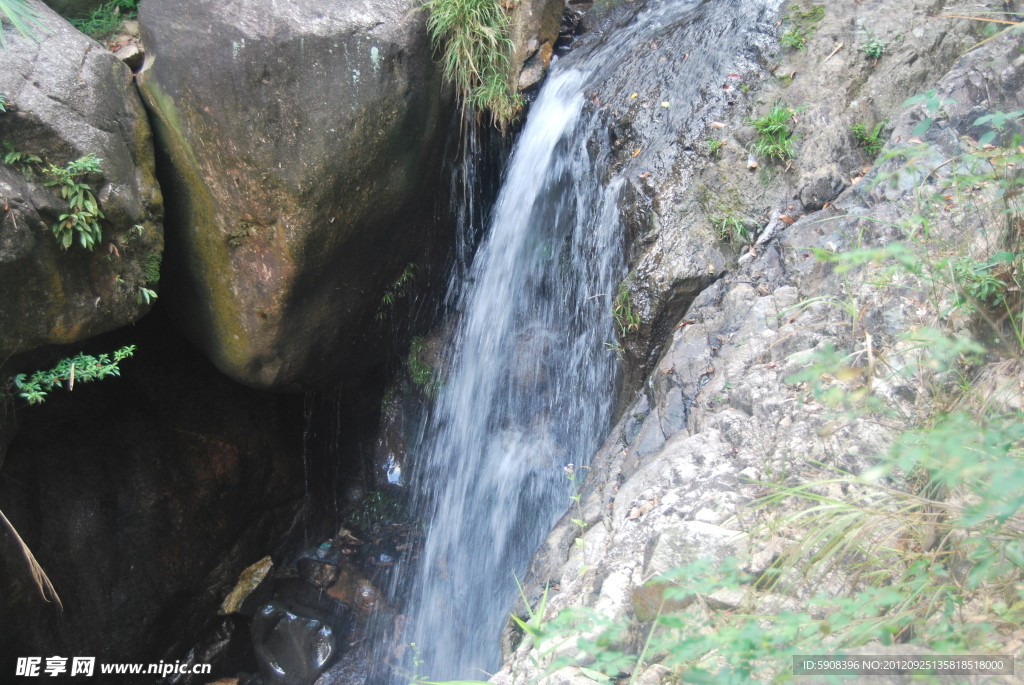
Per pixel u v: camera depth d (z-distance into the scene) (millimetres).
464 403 6434
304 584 6352
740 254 4449
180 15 4605
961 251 3225
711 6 5805
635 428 4355
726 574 2412
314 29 4543
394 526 6719
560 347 5832
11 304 4023
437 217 5875
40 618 4961
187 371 5922
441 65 5230
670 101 5195
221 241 4984
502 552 5945
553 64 6246
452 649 5867
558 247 5773
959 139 4172
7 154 3969
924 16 4898
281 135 4629
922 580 2162
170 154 4840
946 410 2699
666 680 2436
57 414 5078
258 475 6250
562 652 2723
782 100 4871
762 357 3736
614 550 3209
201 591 5961
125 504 5469
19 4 4211
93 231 4285
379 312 5941
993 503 1902
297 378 5695
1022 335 2781
